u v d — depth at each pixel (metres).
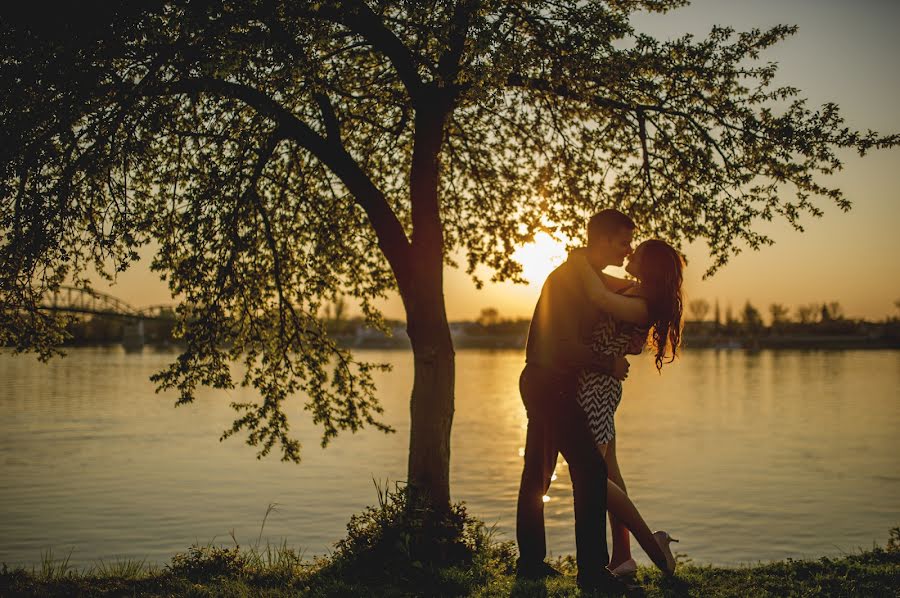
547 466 5.93
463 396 78.69
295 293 10.33
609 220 5.61
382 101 9.91
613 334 5.55
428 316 8.38
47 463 33.81
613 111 9.25
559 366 5.54
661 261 5.54
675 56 8.89
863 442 42.91
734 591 5.97
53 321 8.90
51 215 7.53
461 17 7.55
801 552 18.81
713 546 19.58
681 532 21.28
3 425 49.53
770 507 24.78
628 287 5.64
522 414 59.69
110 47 7.14
